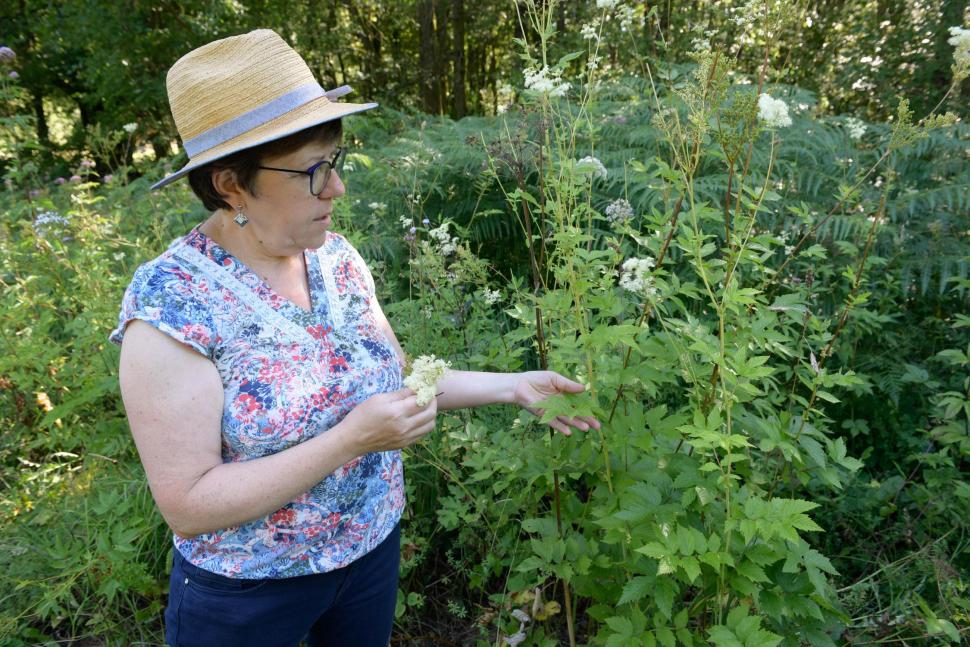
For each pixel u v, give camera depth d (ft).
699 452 5.07
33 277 11.01
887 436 9.75
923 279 10.31
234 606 4.42
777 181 11.46
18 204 16.26
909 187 11.96
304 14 32.40
